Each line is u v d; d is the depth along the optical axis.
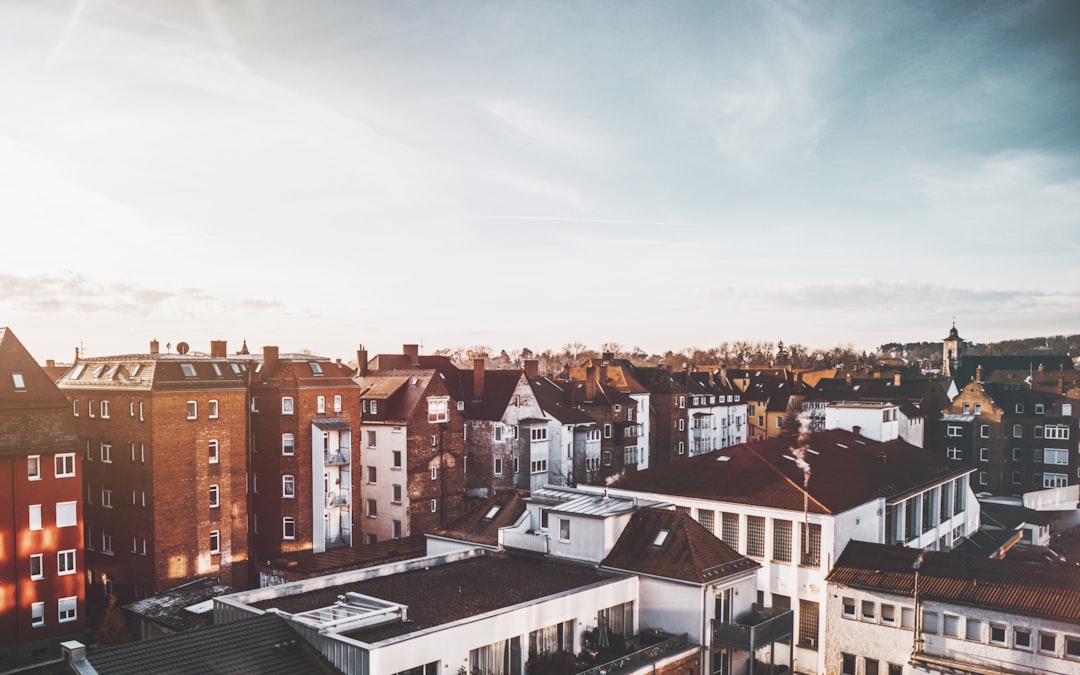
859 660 38.09
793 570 41.88
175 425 46.91
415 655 26.09
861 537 44.00
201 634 26.16
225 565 49.31
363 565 48.28
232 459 50.00
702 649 33.41
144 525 46.28
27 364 41.66
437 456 61.66
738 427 112.12
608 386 86.06
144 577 46.28
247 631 26.80
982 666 33.91
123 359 49.75
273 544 53.00
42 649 39.78
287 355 55.41
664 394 93.88
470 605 31.14
